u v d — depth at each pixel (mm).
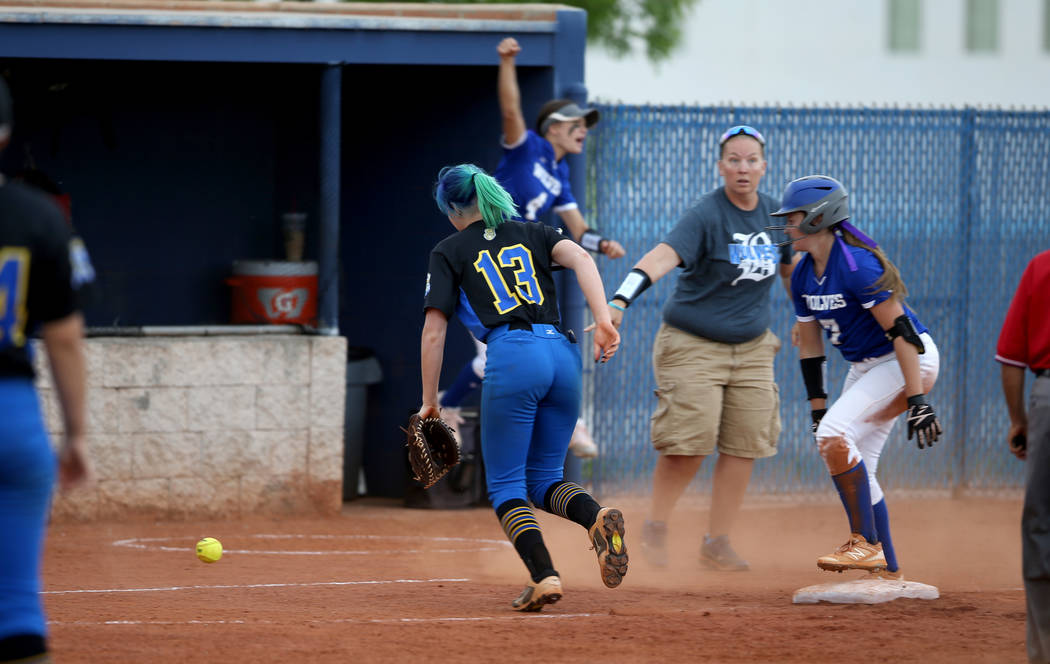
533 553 22094
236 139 41750
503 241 22562
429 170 40938
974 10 118812
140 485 35969
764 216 29953
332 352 37438
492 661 18016
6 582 13586
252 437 36812
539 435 22844
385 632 19891
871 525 23891
